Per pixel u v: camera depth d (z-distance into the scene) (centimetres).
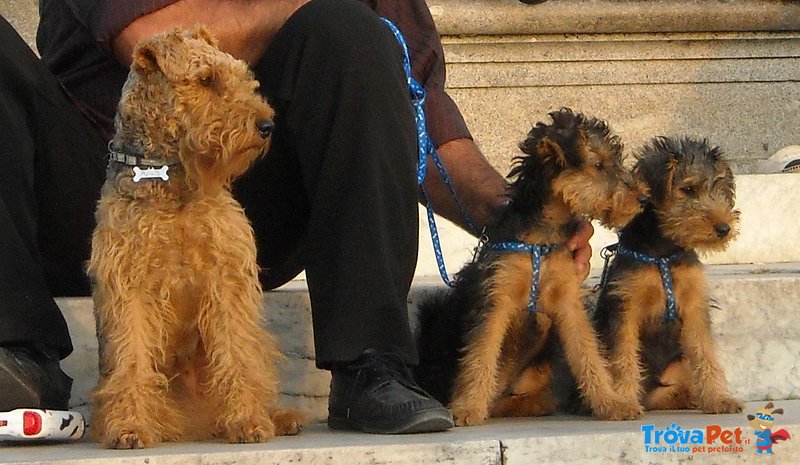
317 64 533
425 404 508
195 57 519
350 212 516
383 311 516
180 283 514
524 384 640
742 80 1127
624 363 636
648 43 1108
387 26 554
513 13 1065
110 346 506
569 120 634
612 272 659
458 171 641
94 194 607
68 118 595
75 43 616
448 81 1079
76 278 631
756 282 696
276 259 621
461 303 639
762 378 695
